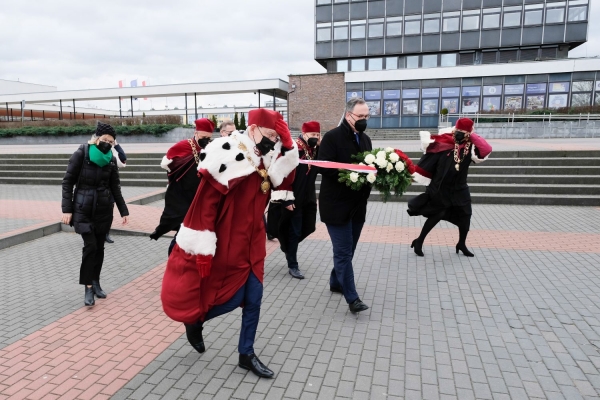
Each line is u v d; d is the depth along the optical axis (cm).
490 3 3134
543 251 636
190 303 303
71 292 505
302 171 519
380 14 3341
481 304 457
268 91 3500
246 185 303
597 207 960
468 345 374
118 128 2886
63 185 446
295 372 335
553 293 482
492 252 637
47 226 776
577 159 1142
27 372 337
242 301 319
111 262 616
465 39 3216
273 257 634
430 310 445
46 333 402
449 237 728
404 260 607
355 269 572
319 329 406
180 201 479
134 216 888
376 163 403
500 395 304
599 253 621
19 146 2709
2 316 440
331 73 3266
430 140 582
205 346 376
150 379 326
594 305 450
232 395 307
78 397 304
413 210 613
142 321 427
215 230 299
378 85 3170
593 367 338
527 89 2878
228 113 5831
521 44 3123
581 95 2789
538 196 996
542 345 372
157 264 607
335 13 3428
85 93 3556
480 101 2978
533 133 2336
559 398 300
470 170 1159
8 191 1271
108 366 345
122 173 1366
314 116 3334
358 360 352
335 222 412
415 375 330
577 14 3009
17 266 604
